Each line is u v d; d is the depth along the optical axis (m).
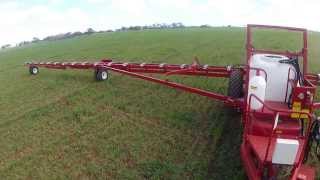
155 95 14.55
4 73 20.38
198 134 11.49
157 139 11.19
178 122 12.27
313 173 7.85
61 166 9.80
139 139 11.18
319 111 12.31
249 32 10.45
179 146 10.81
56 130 11.80
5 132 11.80
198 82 16.06
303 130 9.08
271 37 28.92
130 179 9.28
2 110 13.84
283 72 9.86
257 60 10.09
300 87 8.79
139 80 16.39
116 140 11.10
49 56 25.78
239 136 11.27
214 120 12.34
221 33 33.38
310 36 31.06
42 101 14.46
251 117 8.86
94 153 10.41
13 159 10.18
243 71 11.86
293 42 26.61
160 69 15.03
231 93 11.80
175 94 14.64
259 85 8.94
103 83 16.08
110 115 12.80
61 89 15.75
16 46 41.94
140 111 13.12
